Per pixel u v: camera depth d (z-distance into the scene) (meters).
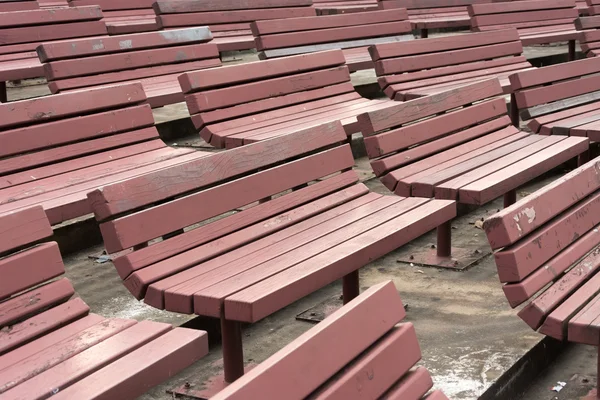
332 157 4.58
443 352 3.94
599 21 9.56
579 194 3.78
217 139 5.46
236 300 3.14
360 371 2.10
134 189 3.47
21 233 3.02
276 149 4.26
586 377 4.00
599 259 3.78
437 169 5.09
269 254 3.71
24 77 6.56
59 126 4.71
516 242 3.31
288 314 4.48
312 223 4.17
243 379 1.74
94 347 2.84
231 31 8.27
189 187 3.73
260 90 5.92
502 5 9.62
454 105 5.57
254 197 4.01
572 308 3.31
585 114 6.77
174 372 2.78
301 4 8.88
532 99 6.34
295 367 1.87
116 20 8.68
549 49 12.25
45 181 4.57
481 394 3.53
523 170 4.98
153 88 6.38
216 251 3.69
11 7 7.82
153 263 3.46
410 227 4.05
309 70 6.40
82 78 5.99
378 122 4.87
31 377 2.64
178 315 4.27
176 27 7.87
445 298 4.66
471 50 7.69
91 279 4.80
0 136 4.42
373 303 2.22
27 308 3.00
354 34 8.04
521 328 4.21
